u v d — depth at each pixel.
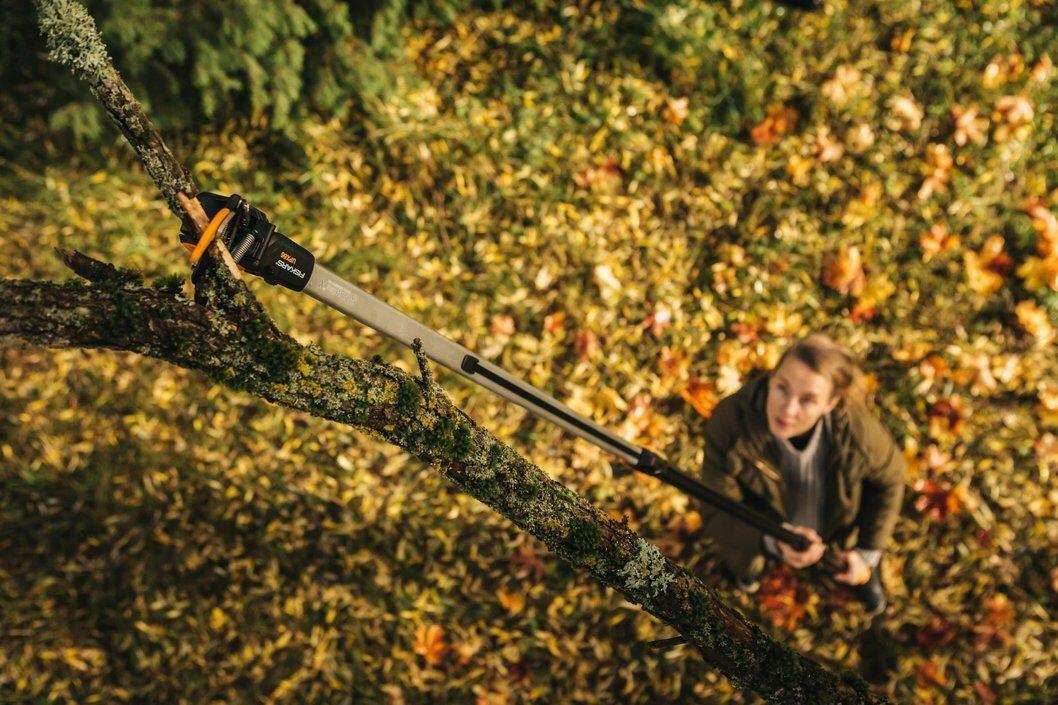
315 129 3.75
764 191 3.76
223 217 1.35
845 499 2.81
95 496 3.22
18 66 3.55
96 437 3.31
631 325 3.60
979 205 3.72
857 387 2.56
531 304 3.61
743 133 3.88
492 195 3.75
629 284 3.64
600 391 3.49
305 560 3.23
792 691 1.73
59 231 3.55
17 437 3.28
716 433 2.82
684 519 3.36
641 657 3.19
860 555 3.03
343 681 3.11
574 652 3.19
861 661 3.22
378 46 3.64
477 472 1.52
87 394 3.34
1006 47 3.92
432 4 3.92
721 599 1.72
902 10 3.98
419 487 3.33
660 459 2.22
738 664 1.71
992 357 3.54
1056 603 3.30
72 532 3.19
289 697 3.07
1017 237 3.69
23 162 3.64
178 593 3.15
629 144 3.82
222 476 3.29
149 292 1.32
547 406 1.95
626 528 1.66
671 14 3.98
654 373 3.54
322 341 3.47
